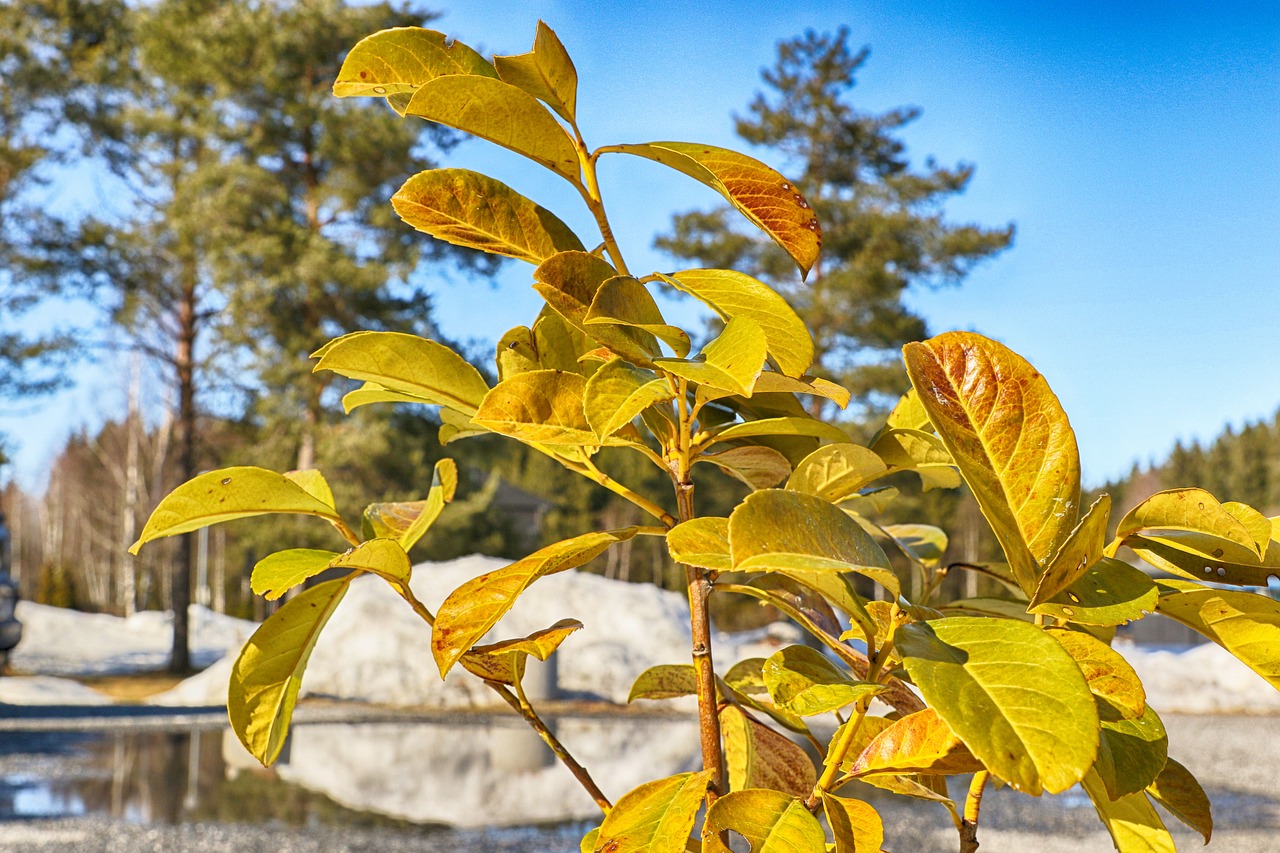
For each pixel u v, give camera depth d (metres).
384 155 17.95
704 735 0.84
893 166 21.95
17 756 9.16
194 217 16.98
